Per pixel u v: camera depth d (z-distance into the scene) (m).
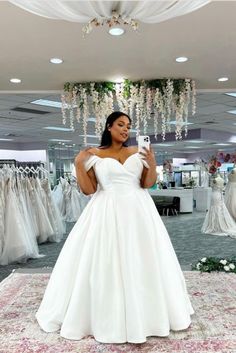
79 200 9.65
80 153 2.19
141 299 1.87
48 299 2.10
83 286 1.93
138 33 3.23
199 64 4.32
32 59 3.96
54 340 1.89
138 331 1.79
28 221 5.15
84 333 1.91
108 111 5.22
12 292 2.76
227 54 3.92
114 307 1.85
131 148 2.29
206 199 12.02
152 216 2.12
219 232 6.96
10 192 4.90
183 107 5.22
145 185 2.21
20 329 2.04
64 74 4.67
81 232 2.08
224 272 3.25
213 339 1.88
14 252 4.65
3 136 11.33
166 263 2.01
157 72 4.68
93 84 5.14
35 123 8.92
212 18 2.94
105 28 3.09
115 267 1.90
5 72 4.48
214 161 11.04
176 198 11.09
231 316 2.19
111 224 1.99
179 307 1.97
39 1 1.93
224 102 6.95
